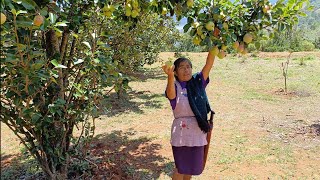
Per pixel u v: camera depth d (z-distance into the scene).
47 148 3.03
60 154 3.12
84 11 2.96
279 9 2.40
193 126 2.75
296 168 4.09
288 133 5.49
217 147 4.88
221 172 3.99
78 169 3.73
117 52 3.95
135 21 3.24
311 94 8.91
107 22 3.65
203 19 2.42
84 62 2.85
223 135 5.46
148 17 4.76
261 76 12.51
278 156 4.49
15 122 2.73
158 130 5.86
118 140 5.27
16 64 2.03
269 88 9.98
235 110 7.30
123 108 7.60
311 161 4.30
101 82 2.95
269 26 2.50
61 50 3.11
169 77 2.62
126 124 6.28
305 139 5.16
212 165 4.20
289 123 6.09
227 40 2.36
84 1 2.83
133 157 4.48
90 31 3.27
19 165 4.14
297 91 9.29
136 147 4.93
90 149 4.77
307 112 6.93
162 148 4.88
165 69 2.60
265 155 4.53
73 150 3.51
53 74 2.28
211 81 11.70
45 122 2.74
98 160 4.15
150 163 4.26
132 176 3.81
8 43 2.07
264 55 20.45
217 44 2.38
